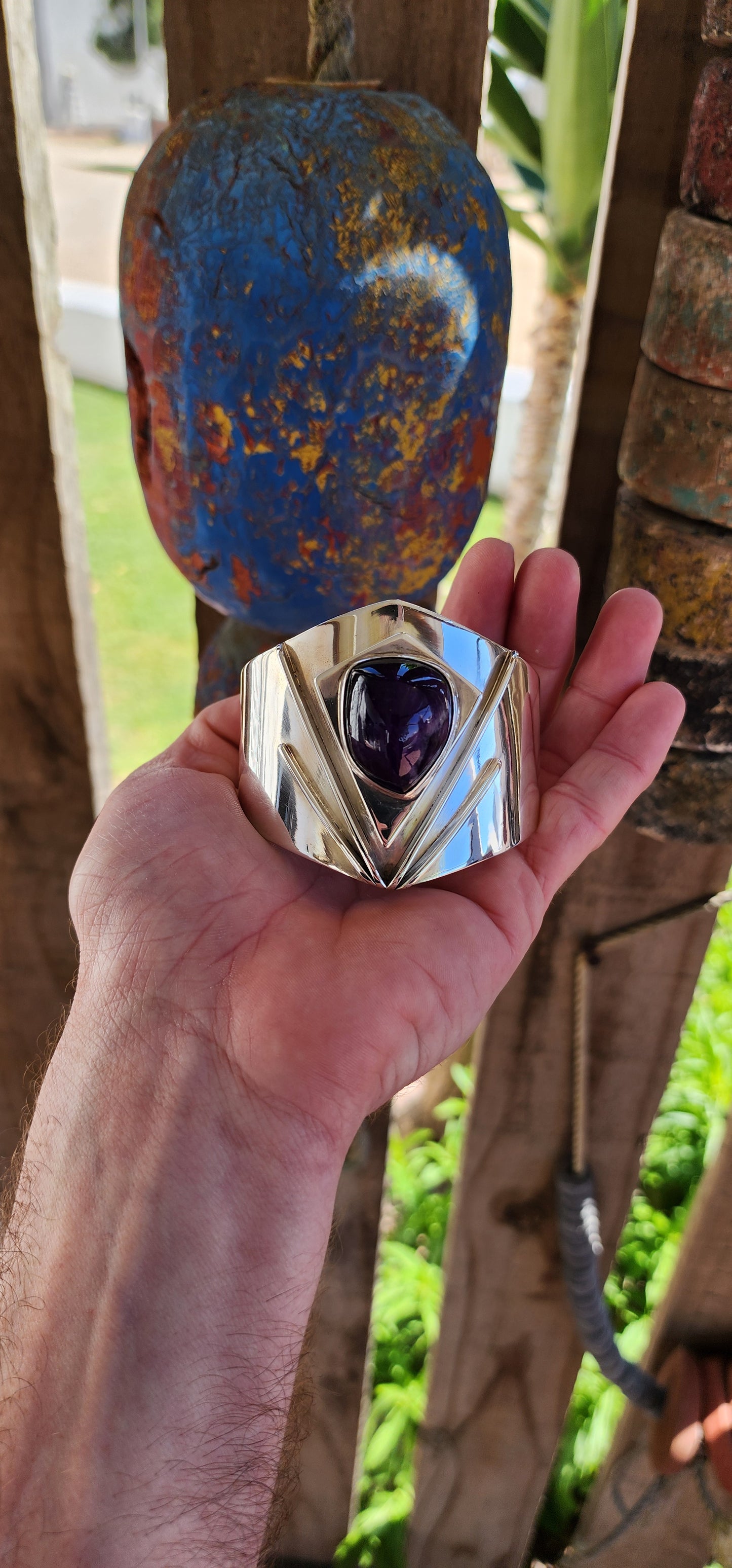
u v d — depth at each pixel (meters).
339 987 0.19
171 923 0.20
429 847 0.20
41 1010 0.32
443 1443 0.36
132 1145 0.19
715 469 0.20
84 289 1.90
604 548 0.25
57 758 0.29
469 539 0.20
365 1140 0.29
